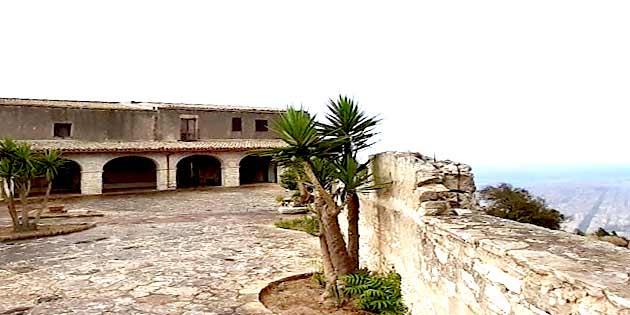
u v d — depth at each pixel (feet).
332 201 22.88
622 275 8.41
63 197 77.61
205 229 44.06
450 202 17.25
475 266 12.30
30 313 19.77
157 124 96.02
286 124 22.20
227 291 22.86
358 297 20.67
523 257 9.95
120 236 40.57
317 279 24.29
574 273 8.60
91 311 19.98
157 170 88.63
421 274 17.22
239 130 103.60
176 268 27.81
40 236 40.37
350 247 23.63
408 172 18.89
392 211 21.45
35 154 44.80
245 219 51.47
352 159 23.39
